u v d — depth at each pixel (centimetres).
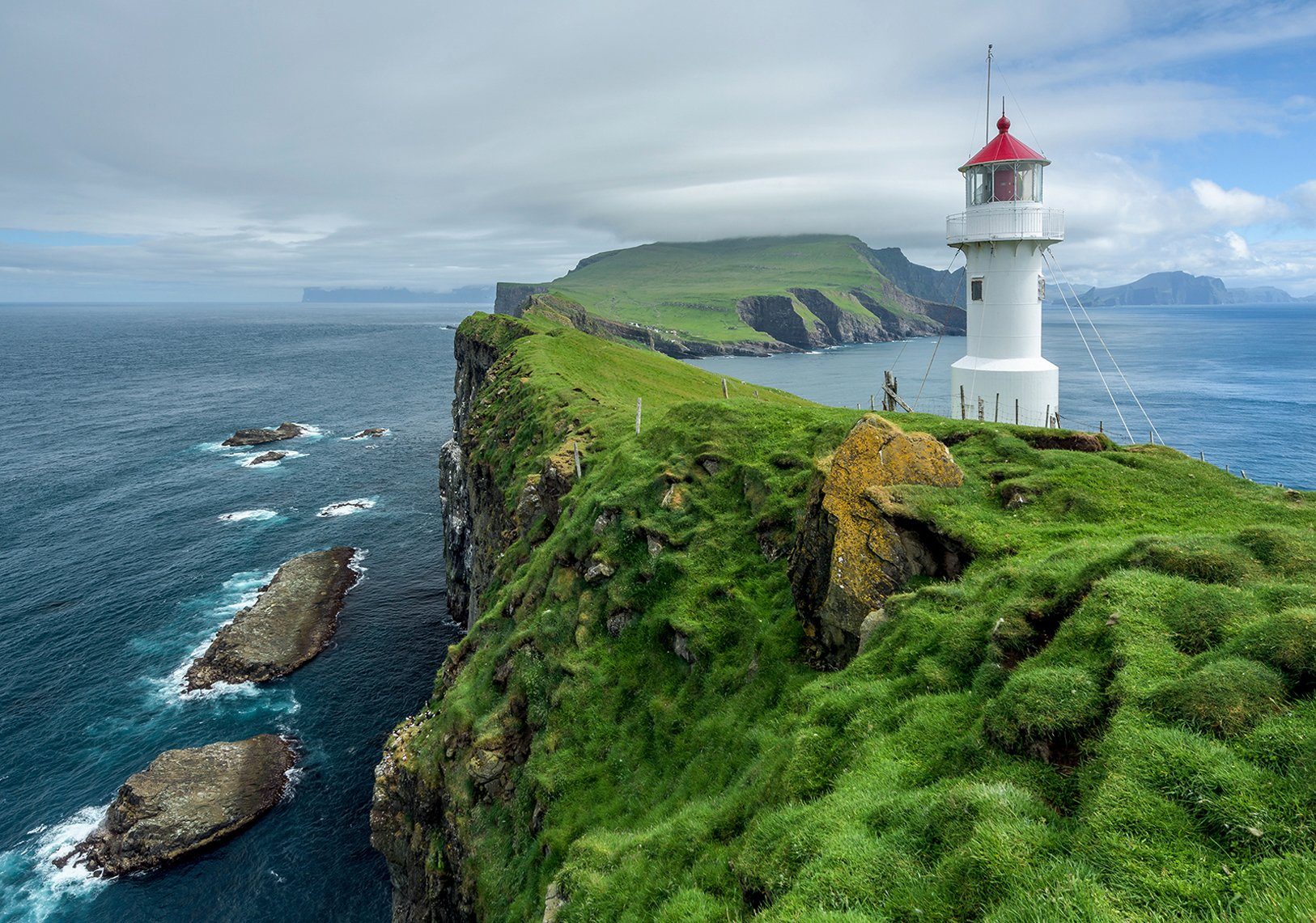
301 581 7056
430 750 3081
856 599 1934
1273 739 929
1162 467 2292
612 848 1823
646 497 3186
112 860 3997
